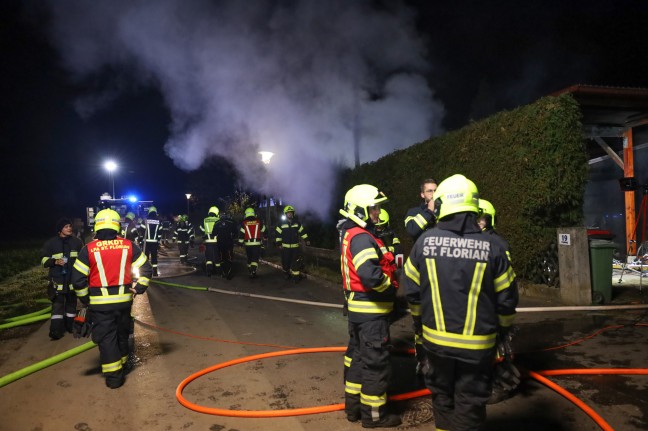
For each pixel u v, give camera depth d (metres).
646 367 4.58
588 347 5.21
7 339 6.47
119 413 3.92
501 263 2.69
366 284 3.31
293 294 9.51
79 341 6.12
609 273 7.26
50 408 4.05
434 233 2.83
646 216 10.77
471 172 9.01
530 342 5.46
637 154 11.78
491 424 3.51
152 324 7.04
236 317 7.41
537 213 7.89
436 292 2.72
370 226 3.59
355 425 3.61
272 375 4.75
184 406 4.02
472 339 2.62
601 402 3.83
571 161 7.48
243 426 3.64
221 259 11.91
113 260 4.54
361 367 3.57
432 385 2.83
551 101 7.46
